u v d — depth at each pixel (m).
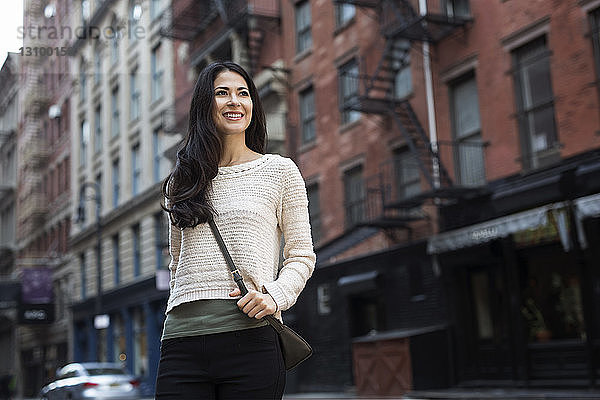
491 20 15.93
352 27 20.17
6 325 30.38
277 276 2.46
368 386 16.84
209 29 23.73
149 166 23.55
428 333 16.06
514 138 15.20
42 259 27.44
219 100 2.45
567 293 14.11
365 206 19.33
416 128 17.44
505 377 15.28
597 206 12.58
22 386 29.08
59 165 25.33
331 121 20.84
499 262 15.45
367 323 19.47
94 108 24.08
